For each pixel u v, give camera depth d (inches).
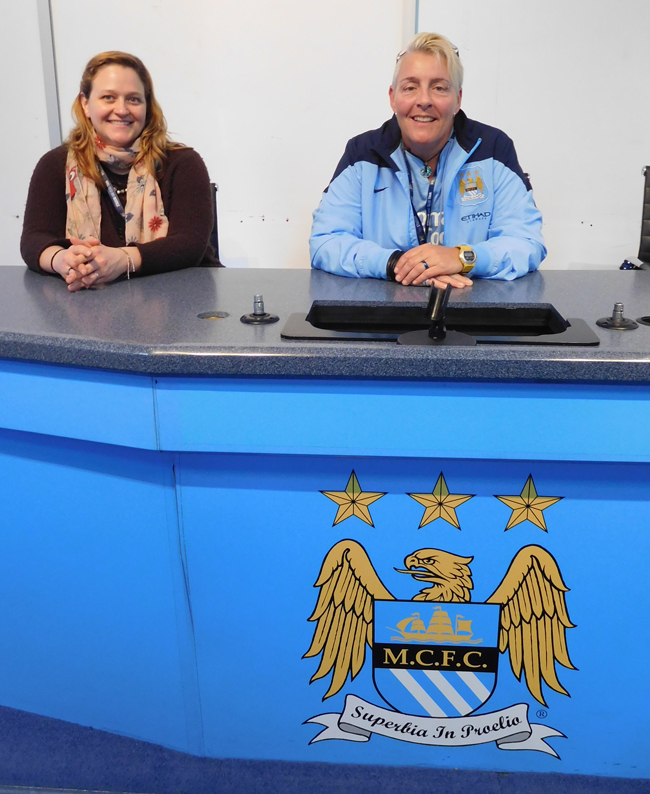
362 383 40.9
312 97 123.4
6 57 123.0
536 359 38.9
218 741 53.1
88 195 75.5
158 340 42.4
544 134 122.0
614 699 48.3
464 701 49.1
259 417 42.1
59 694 56.1
